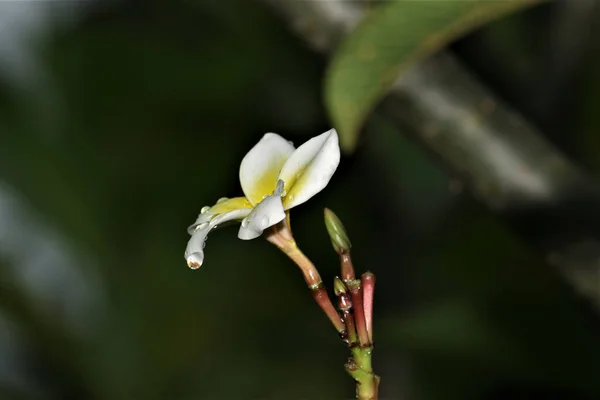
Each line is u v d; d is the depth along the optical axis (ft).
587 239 2.86
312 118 4.97
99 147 4.83
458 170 2.96
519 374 4.21
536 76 3.89
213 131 4.99
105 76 4.89
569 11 3.67
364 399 2.41
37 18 4.89
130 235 4.82
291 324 4.89
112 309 4.70
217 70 4.97
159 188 4.89
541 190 2.91
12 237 4.58
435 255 4.58
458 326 4.23
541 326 4.20
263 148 2.50
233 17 4.91
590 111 3.77
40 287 4.60
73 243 4.66
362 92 2.78
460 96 2.95
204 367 4.79
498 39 3.93
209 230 2.41
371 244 4.77
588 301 2.89
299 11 2.98
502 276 4.33
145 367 4.70
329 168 2.40
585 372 4.14
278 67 4.95
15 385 4.57
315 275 2.44
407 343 4.23
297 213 4.91
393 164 4.77
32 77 4.77
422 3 2.69
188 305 4.82
